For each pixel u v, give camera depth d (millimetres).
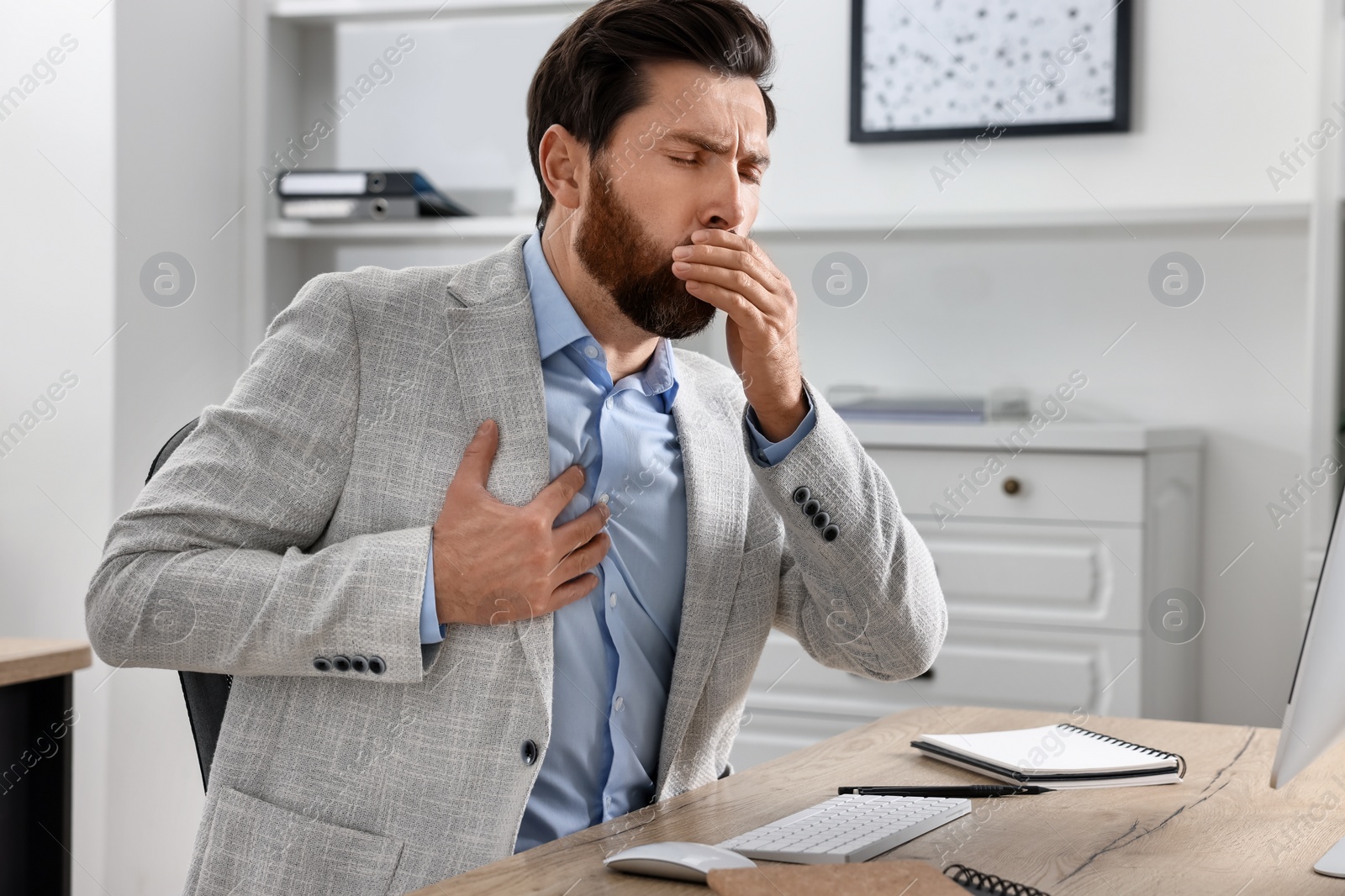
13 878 1779
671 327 1155
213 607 1055
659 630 1229
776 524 1310
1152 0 2760
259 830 1074
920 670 1302
